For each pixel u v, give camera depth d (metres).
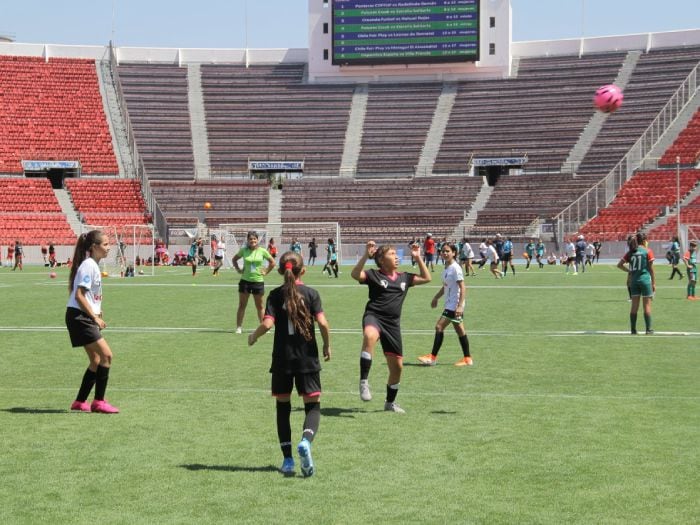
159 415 11.70
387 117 92.38
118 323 24.06
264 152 88.81
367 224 80.06
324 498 8.03
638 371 15.30
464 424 11.11
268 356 17.44
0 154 80.75
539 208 79.00
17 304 30.33
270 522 7.35
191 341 19.95
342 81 97.31
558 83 92.44
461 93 93.94
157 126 90.44
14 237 70.38
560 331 21.67
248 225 76.56
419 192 83.25
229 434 10.58
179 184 84.06
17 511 7.66
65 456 9.54
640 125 85.56
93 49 96.69
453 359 17.00
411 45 93.44
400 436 10.46
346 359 16.92
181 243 75.31
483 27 94.31
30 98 88.75
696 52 91.31
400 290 12.21
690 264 32.25
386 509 7.70
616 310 27.41
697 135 81.62
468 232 76.12
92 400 12.75
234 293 36.66
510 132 88.50
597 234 72.06
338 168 87.44
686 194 74.81
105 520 7.41
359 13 93.75
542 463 9.21
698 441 10.11
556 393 13.25
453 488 8.34
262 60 100.50
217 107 93.94
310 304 9.23
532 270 58.34
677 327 22.47
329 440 10.27
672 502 7.87
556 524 7.28
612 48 95.00
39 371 15.51
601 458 9.39
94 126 87.56
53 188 81.50
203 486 8.41
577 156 84.06
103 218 75.19
